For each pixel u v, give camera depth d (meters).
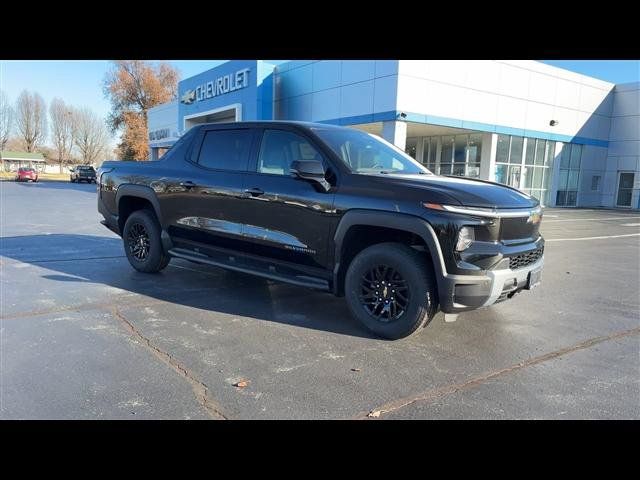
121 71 60.91
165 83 63.94
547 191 25.86
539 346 4.10
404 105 17.84
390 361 3.70
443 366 3.62
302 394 3.12
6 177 60.88
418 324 3.97
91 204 19.53
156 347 3.88
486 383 3.34
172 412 2.86
